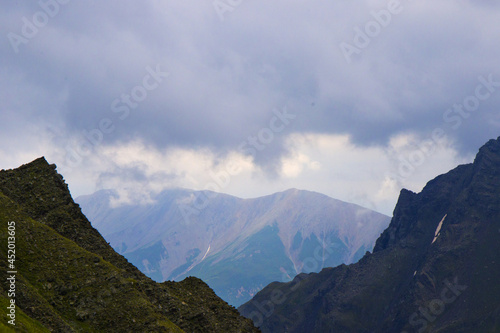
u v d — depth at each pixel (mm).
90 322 86375
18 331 69750
